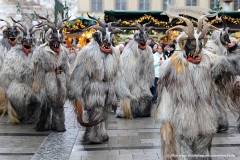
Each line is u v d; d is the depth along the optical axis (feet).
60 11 67.92
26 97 28.86
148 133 26.84
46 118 27.58
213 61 17.15
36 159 21.11
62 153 22.12
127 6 97.76
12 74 28.58
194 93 16.62
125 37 51.34
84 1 96.89
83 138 24.47
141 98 32.01
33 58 26.08
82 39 60.34
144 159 20.88
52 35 25.58
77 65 23.21
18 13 73.46
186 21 16.85
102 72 22.95
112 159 20.98
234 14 47.50
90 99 22.88
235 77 17.49
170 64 16.88
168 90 16.72
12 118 30.19
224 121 26.32
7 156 21.86
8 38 32.58
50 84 25.89
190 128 16.60
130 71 30.83
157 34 51.85
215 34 28.12
